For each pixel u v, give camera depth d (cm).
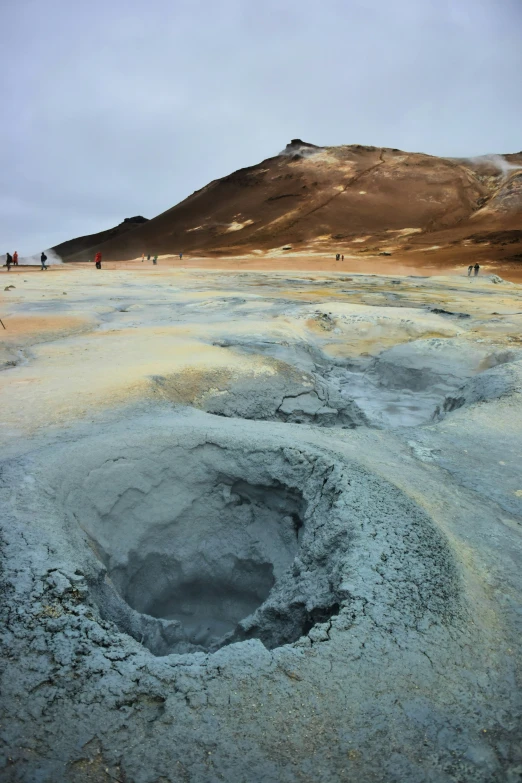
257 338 1014
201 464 460
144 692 236
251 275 3105
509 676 260
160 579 452
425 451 532
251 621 345
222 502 460
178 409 578
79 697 231
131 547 428
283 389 743
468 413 632
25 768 204
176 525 453
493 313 1463
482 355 959
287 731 221
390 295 1944
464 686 249
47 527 337
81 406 570
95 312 1320
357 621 271
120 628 325
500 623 294
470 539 375
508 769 219
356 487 384
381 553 316
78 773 204
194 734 218
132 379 660
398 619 274
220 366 750
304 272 3462
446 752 221
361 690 239
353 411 782
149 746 213
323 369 1016
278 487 438
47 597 281
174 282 2469
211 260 5278
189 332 1041
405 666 252
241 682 239
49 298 1639
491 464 507
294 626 326
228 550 455
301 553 363
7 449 458
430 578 304
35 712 224
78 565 313
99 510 415
